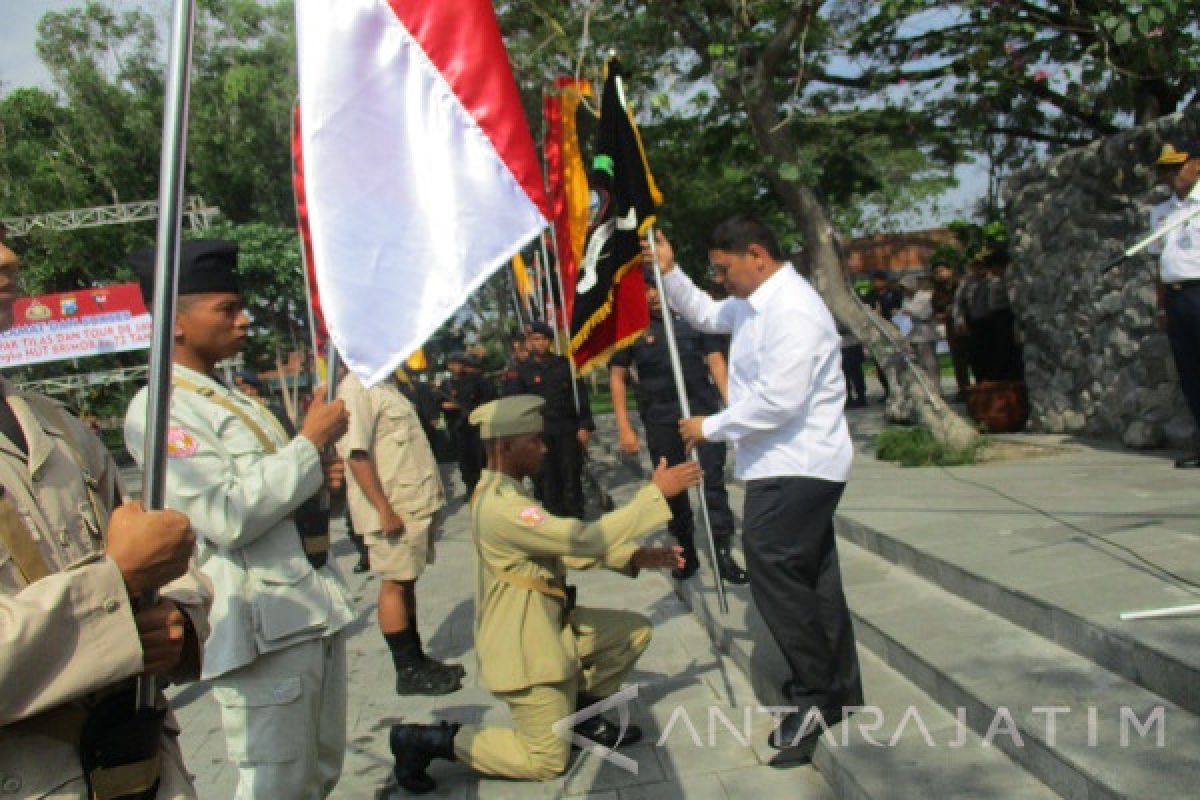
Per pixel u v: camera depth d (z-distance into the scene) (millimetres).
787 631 3520
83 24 10500
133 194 23281
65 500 1964
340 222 2637
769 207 14531
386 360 2637
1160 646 3137
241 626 2850
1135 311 7395
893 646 4117
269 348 24422
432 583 7758
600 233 4148
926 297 11961
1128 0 6359
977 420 9188
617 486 9672
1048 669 3486
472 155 2730
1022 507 5457
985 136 11875
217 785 4199
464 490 12945
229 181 25625
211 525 2703
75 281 24312
